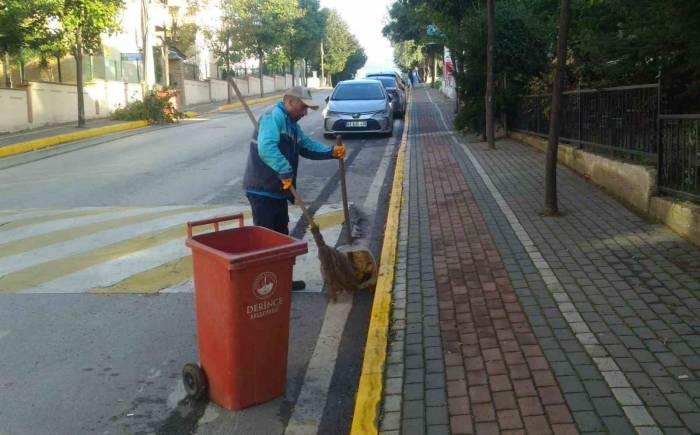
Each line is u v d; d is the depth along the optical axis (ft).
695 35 23.06
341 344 17.62
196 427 13.69
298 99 18.99
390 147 55.11
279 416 14.07
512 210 27.73
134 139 68.23
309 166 45.42
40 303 20.54
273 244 14.83
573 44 34.37
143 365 16.48
